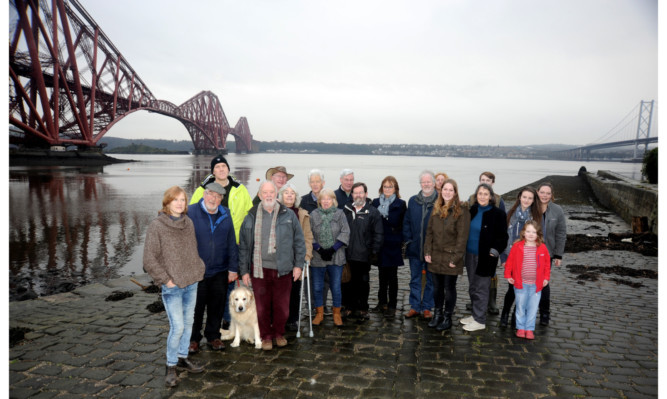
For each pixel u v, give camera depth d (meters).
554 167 130.25
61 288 8.27
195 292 3.53
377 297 5.66
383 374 3.40
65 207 21.19
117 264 10.34
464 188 44.59
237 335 4.00
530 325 4.13
